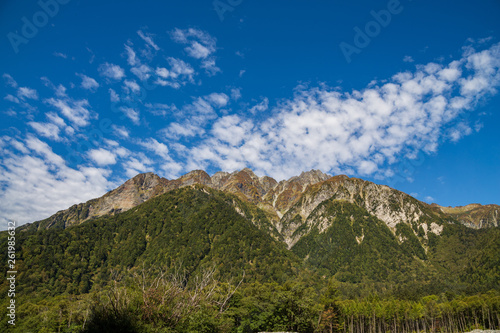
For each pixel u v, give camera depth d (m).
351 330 120.44
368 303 127.38
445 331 130.50
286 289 112.56
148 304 27.61
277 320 89.25
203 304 29.73
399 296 177.50
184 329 27.64
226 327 33.47
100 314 26.48
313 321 93.44
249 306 89.44
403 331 132.12
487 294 187.75
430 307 129.38
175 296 29.08
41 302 124.81
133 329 25.67
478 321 136.75
